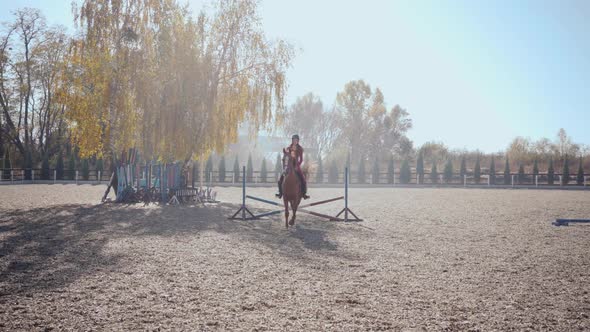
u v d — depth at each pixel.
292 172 13.63
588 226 14.73
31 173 45.72
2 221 14.52
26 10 47.72
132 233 12.18
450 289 6.64
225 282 6.93
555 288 6.75
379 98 71.81
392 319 5.23
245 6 24.56
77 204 20.77
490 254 9.60
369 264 8.47
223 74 24.58
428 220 16.20
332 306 5.72
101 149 23.27
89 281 6.89
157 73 22.81
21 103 50.34
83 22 23.22
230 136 26.16
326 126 72.44
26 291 6.29
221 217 16.55
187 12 24.28
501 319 5.27
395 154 73.31
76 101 22.14
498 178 52.53
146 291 6.34
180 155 23.48
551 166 50.72
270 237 11.98
